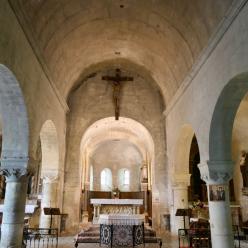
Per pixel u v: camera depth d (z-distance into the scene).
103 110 18.06
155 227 16.69
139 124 18.48
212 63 9.72
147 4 11.62
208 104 9.95
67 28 11.87
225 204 9.43
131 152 31.84
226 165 9.57
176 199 15.12
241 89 8.77
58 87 14.31
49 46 11.32
